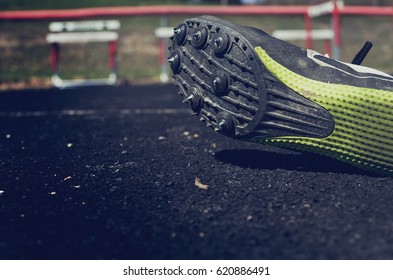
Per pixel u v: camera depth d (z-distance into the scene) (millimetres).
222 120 1696
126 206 1423
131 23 12195
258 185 1574
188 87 1787
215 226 1224
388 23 12859
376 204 1342
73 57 10109
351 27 12320
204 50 1698
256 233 1164
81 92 6445
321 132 1608
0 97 5855
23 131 3100
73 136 2844
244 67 1617
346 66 1661
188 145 2387
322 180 1610
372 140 1586
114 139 2686
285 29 11672
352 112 1568
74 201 1494
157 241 1152
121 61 9797
